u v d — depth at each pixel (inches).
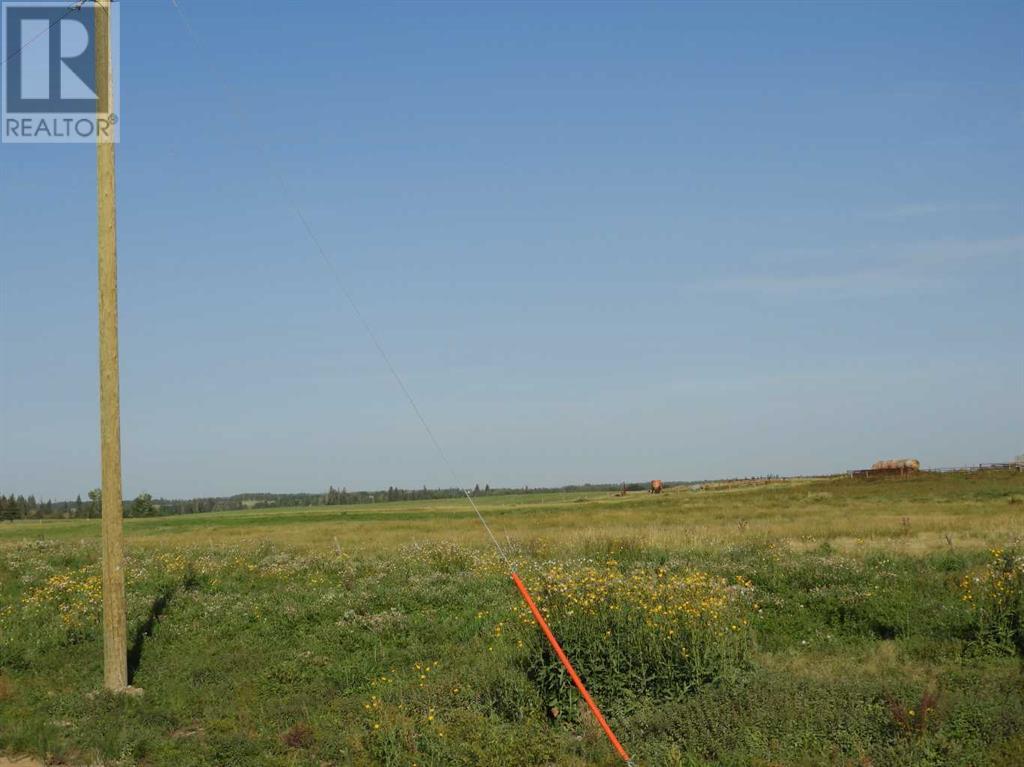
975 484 2837.1
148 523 3447.3
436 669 499.2
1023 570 526.3
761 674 417.7
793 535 1249.4
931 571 716.7
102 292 526.6
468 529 2054.6
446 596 713.6
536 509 3390.7
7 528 2982.3
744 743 334.3
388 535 1806.1
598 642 415.2
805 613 593.0
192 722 449.7
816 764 308.5
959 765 298.5
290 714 447.2
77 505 5506.9
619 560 936.3
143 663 558.3
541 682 419.5
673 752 334.6
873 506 2240.4
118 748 401.7
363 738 385.7
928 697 346.3
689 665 410.6
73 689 507.5
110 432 520.7
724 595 552.1
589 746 358.9
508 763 342.3
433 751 362.9
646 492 5137.8
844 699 365.7
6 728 434.3
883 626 544.7
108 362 525.3
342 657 556.1
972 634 492.1
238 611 689.6
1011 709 337.4
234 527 2775.6
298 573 902.4
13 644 593.0
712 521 1942.7
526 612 478.6
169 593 771.4
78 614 677.9
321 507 5954.7
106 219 527.8
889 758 308.5
